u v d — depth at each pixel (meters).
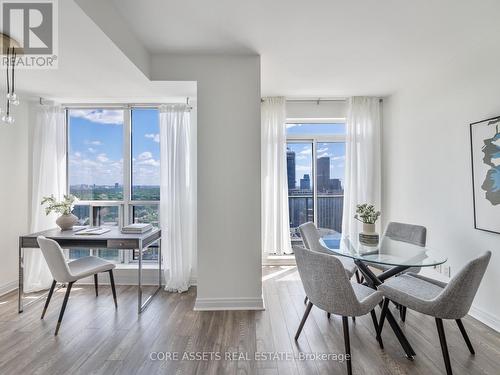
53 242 2.29
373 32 2.27
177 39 2.38
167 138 3.22
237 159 2.66
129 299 2.92
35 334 2.25
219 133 2.66
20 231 3.26
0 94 3.02
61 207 3.01
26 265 3.14
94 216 3.57
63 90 3.00
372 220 2.59
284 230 4.01
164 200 3.25
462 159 2.66
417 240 2.70
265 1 1.87
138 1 1.88
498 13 2.02
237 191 2.66
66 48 2.05
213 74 2.66
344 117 4.10
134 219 3.58
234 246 2.67
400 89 3.63
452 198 2.79
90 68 2.40
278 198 3.97
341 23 2.14
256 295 2.68
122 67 2.38
